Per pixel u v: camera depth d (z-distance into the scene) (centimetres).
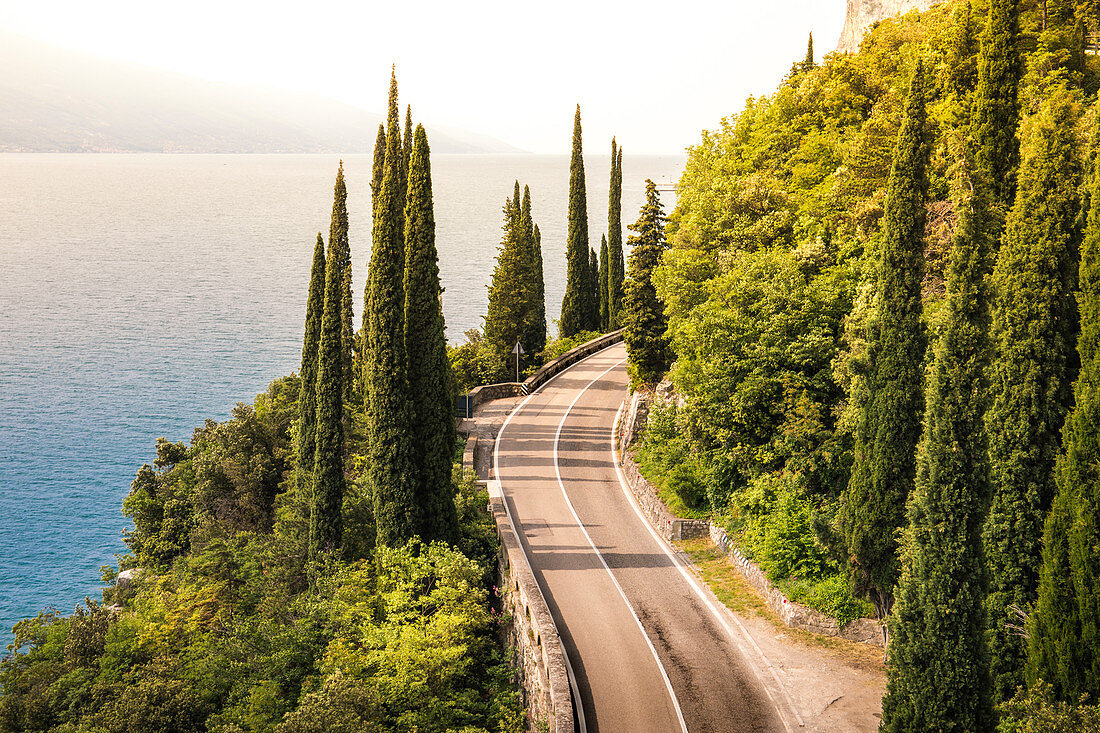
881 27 5700
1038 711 1684
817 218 3934
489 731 2558
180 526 4925
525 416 5388
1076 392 2023
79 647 3628
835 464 3062
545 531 3709
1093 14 4259
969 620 1884
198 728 2736
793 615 2866
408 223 3400
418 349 3394
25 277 18000
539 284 7550
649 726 2352
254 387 10138
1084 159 2428
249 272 19125
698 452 3647
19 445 8269
